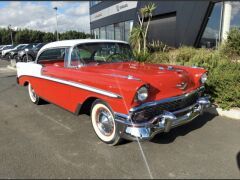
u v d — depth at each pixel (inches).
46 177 122.6
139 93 125.6
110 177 121.0
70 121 200.1
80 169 128.8
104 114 152.0
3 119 212.1
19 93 313.4
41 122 200.2
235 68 234.7
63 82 177.5
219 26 462.0
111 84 137.0
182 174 121.6
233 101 200.1
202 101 161.3
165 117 133.0
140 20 625.0
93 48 184.2
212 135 163.9
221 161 132.2
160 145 151.6
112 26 912.3
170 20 584.4
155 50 509.0
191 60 308.2
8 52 923.4
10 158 142.3
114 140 147.6
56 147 154.5
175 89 145.6
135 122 129.9
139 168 127.9
